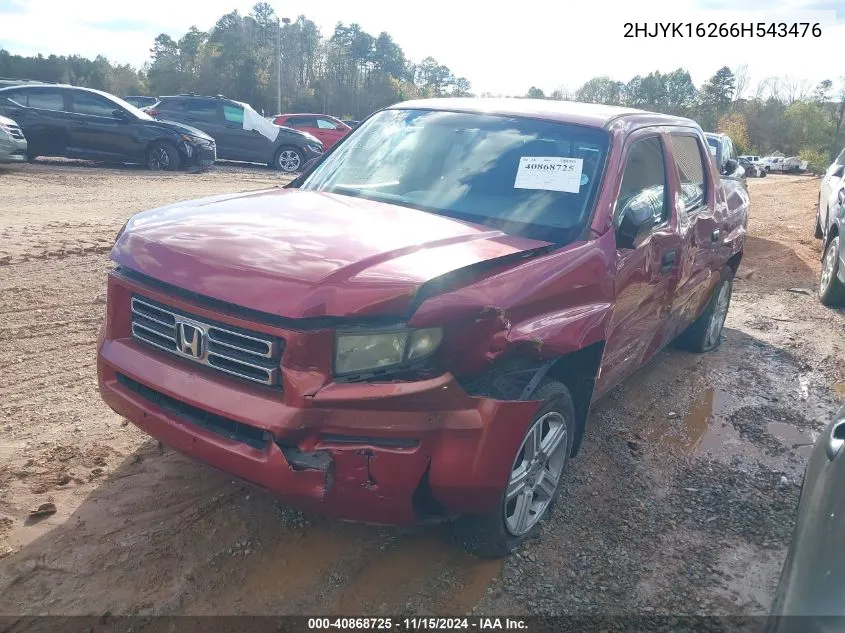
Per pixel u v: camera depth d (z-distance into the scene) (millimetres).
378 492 2637
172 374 2814
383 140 4367
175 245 2934
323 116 23578
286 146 19156
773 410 5203
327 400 2539
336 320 2576
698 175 5234
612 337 3754
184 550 3090
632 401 5199
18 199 10750
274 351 2586
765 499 3951
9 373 4648
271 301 2576
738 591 3164
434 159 4066
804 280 9539
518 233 3514
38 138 14711
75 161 16609
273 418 2551
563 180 3754
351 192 4031
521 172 3844
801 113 86938
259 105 79375
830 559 2000
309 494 2590
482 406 2744
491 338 2779
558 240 3473
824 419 5105
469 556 3232
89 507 3326
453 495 2760
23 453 3713
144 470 3666
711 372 5898
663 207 4395
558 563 3246
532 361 3107
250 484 2682
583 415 3633
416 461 2637
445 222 3457
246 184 14758
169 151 15836
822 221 10500
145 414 2908
